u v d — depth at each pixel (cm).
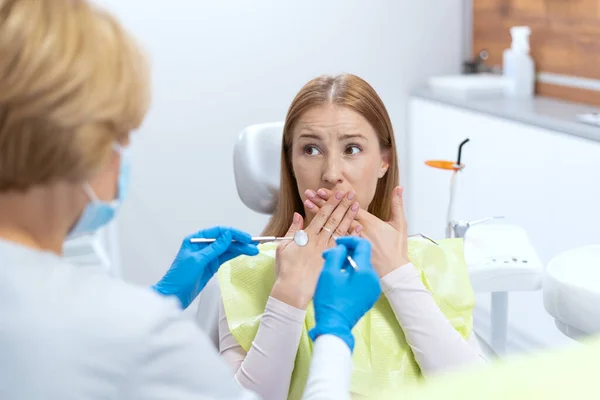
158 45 309
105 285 74
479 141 283
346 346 97
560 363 38
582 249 162
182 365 72
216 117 320
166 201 323
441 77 326
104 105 71
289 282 125
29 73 68
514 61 296
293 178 154
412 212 340
